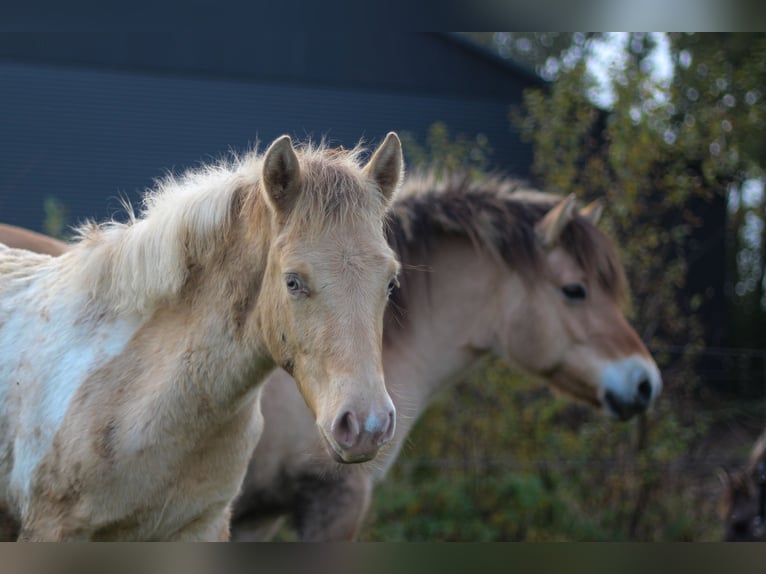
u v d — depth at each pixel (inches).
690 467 262.2
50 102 546.6
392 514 248.7
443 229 169.0
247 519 158.6
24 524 112.0
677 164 265.7
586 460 257.9
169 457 107.2
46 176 512.1
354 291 92.0
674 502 257.1
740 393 380.5
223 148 547.8
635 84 258.1
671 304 267.6
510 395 255.0
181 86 575.2
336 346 90.5
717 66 290.5
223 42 589.6
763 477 174.1
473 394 257.6
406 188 175.8
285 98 584.4
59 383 111.7
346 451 87.8
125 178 522.3
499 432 256.7
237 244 108.5
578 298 170.2
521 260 168.2
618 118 261.3
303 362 95.0
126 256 114.0
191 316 110.0
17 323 122.2
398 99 603.5
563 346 170.7
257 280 105.6
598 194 275.1
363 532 232.7
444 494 249.4
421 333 166.9
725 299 536.7
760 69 289.1
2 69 552.4
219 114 565.9
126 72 573.3
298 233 95.1
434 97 611.5
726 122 268.5
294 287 93.8
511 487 250.1
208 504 113.7
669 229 289.3
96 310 116.3
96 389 109.3
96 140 535.8
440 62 614.2
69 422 108.2
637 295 262.7
